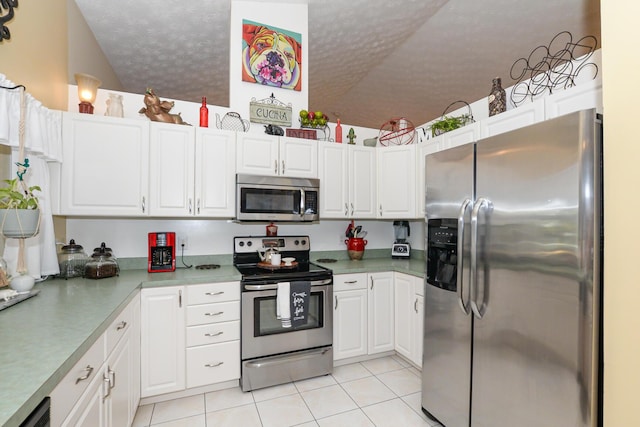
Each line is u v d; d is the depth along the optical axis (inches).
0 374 34.9
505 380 60.4
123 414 67.0
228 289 94.0
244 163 105.9
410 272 108.0
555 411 51.6
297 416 83.3
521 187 57.7
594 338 47.3
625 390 40.4
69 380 40.9
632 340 39.8
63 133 85.4
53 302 64.9
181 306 88.4
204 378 90.9
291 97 125.0
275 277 97.4
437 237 79.0
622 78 40.5
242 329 94.0
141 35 127.7
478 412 66.4
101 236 102.4
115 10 111.8
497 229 62.1
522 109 78.6
